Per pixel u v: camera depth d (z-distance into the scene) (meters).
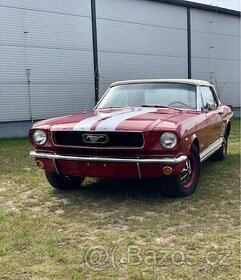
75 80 19.14
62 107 18.72
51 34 18.16
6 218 4.75
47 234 4.20
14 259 3.59
